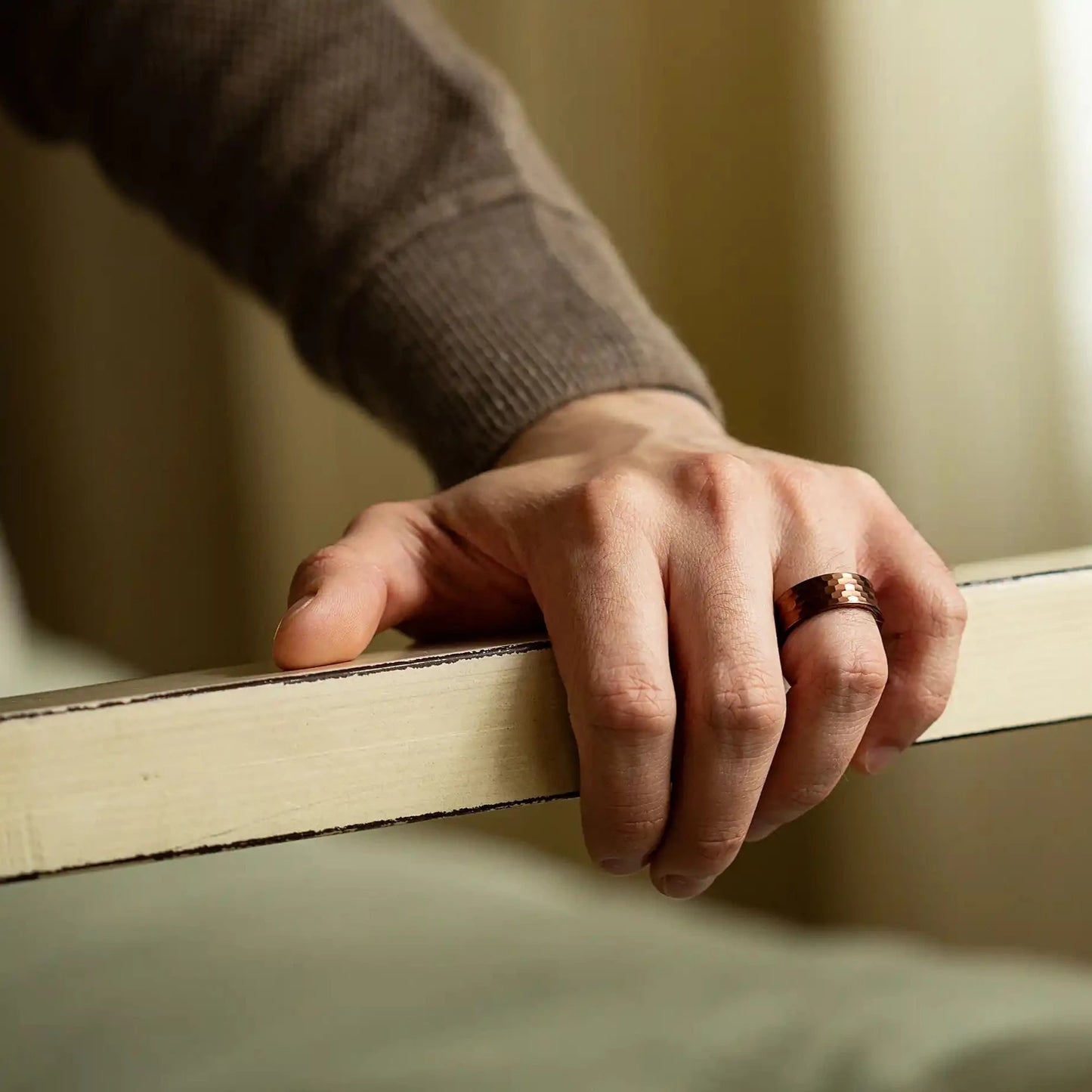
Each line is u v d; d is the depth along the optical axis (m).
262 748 0.73
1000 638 0.80
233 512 2.52
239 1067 0.99
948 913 2.10
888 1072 0.97
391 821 0.74
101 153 1.11
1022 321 1.85
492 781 0.75
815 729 0.76
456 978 1.14
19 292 2.50
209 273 2.48
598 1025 1.04
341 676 0.74
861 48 1.95
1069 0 1.77
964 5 1.85
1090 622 0.81
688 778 0.75
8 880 0.71
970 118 1.87
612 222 2.16
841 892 2.22
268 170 0.98
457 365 0.92
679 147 2.12
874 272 1.98
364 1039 1.02
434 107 0.98
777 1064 0.99
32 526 2.54
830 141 1.99
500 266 0.93
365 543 0.81
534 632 0.80
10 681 1.79
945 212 1.90
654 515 0.77
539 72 2.17
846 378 2.02
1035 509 1.86
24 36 1.10
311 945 1.23
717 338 2.12
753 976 1.16
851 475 0.81
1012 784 2.03
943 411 1.94
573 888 1.76
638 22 2.12
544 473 0.82
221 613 2.54
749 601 0.75
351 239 0.96
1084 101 1.77
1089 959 1.95
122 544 2.55
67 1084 0.98
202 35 1.00
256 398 2.48
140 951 1.22
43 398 2.52
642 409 0.89
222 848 0.73
